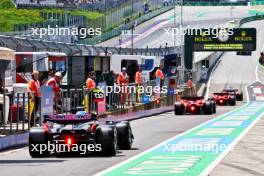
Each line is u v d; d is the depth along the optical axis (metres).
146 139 54.62
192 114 98.56
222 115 94.06
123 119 82.56
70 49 104.38
